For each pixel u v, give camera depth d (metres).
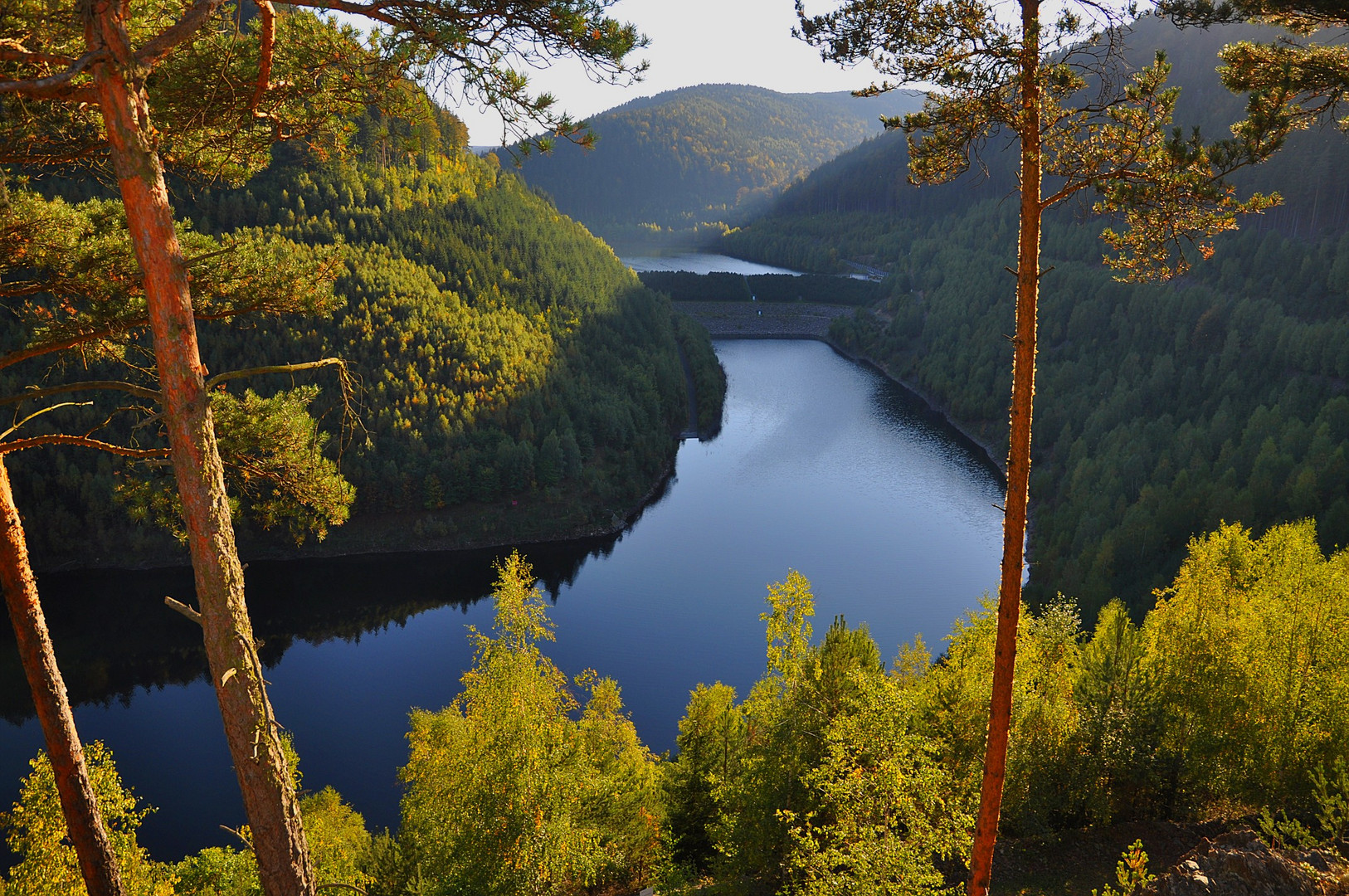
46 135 11.92
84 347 12.98
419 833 25.56
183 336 8.87
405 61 10.75
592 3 9.88
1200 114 196.38
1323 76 12.03
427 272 139.88
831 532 107.69
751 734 30.98
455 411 114.75
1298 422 90.62
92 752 17.50
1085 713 27.80
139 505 11.99
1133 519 80.38
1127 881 14.70
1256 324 125.12
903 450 140.88
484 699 22.03
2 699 72.06
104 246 11.88
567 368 137.00
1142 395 125.19
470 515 105.50
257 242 13.27
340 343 115.56
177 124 10.80
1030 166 11.45
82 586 90.00
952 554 101.00
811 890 16.91
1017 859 25.48
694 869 29.88
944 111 11.84
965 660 29.19
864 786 17.58
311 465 12.87
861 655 28.25
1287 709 26.25
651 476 125.38
